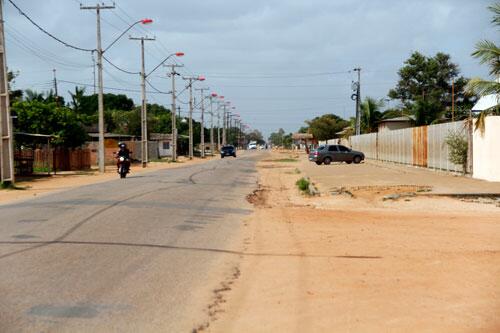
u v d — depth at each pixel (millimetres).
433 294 7375
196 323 6199
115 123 93500
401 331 5930
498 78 21500
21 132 38719
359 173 34219
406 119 59062
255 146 198750
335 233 12609
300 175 36812
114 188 22406
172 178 30281
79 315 6277
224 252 10250
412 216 15484
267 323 6258
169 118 120750
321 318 6418
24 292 7098
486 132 24656
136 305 6746
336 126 103375
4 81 25375
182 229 12516
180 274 8383
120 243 10484
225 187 25422
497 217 15078
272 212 16688
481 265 9047
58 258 9062
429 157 34188
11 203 17906
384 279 8234
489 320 6285
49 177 34625
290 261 9570
